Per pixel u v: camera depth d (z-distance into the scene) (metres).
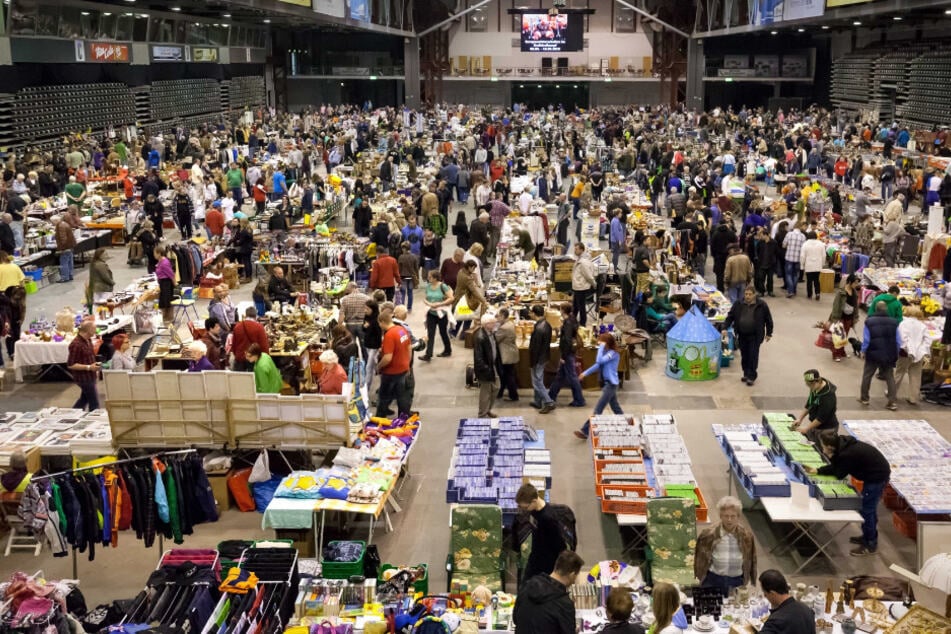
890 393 14.36
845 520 9.72
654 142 41.19
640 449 11.06
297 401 11.30
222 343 14.67
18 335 16.47
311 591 8.70
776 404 14.80
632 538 10.60
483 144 43.59
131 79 44.09
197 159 34.66
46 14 34.44
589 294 18.66
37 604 7.52
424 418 14.33
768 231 21.97
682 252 22.86
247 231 22.53
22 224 23.92
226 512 11.41
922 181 31.42
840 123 48.09
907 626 7.85
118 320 16.91
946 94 44.44
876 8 34.84
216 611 7.84
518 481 10.36
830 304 20.80
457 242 25.58
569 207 25.89
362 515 11.25
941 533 9.35
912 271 20.17
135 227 24.16
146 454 11.59
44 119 36.78
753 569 8.80
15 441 11.63
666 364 16.59
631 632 6.48
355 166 36.41
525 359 15.52
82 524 9.58
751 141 43.69
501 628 8.23
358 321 16.03
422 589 9.05
